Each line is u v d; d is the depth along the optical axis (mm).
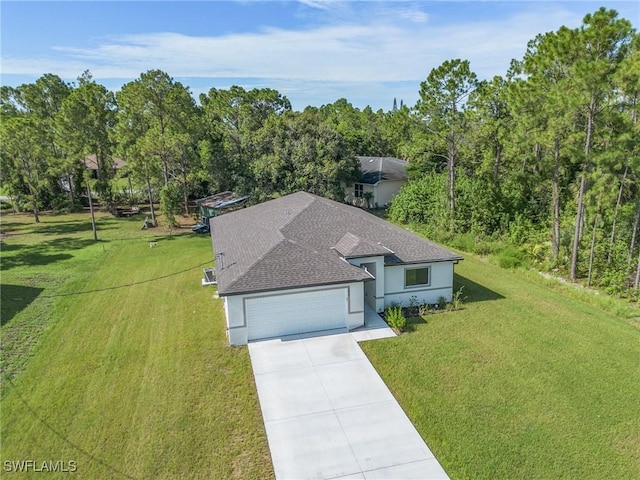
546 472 9055
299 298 14828
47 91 47000
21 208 41188
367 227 19312
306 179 35812
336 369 12938
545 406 11156
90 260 24734
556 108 19312
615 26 17188
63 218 39062
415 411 11008
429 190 33656
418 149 31781
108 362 13445
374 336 14984
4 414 10984
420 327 15688
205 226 32062
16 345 14523
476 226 27891
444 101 28641
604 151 18625
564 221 24359
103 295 19094
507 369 12875
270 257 15391
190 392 11859
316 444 9930
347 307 15320
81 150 33844
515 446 9773
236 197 35219
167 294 19172
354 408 11164
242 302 14273
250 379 12469
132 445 9898
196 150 38156
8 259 25109
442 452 9648
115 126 41062
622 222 20984
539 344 14391
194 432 10312
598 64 17156
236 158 37406
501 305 17734
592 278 20453
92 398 11617
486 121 29000
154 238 30312
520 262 22953
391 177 40188
